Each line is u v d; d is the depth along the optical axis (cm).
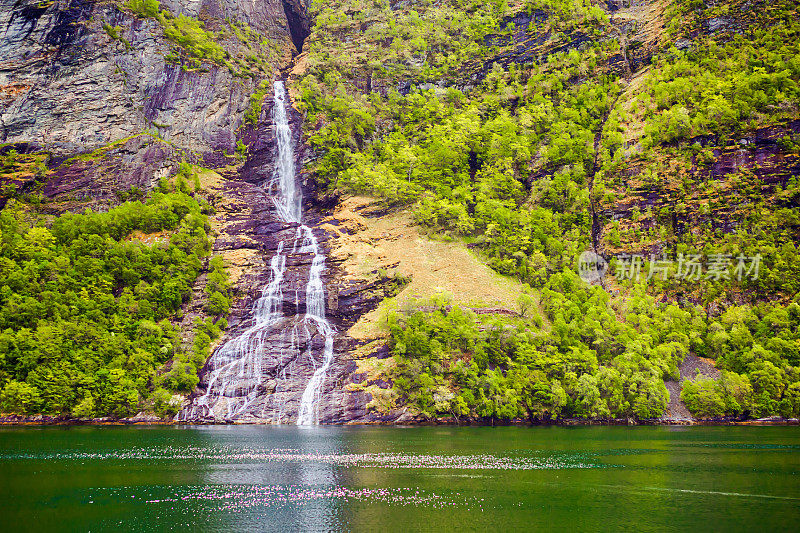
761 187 15838
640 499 4869
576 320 13338
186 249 15038
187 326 13238
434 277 14700
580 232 16650
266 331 13175
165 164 17912
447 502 4762
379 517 4341
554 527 4088
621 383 12012
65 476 5703
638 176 17250
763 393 12256
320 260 15225
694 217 15962
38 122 18925
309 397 11831
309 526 4109
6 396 10712
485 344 12006
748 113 16738
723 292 14525
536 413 11638
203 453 7188
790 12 19962
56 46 19738
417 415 11438
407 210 17488
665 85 18675
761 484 5453
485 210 16750
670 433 9994
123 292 13588
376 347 12612
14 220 15038
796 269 14250
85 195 16950
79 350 11562
